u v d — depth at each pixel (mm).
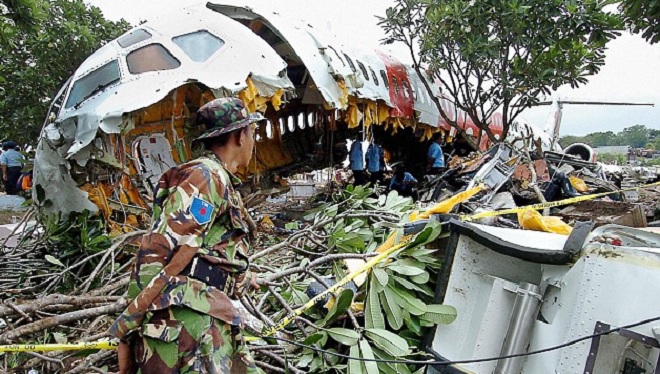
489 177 7281
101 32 16766
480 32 11617
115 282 4008
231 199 2221
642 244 2852
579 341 2537
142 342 2104
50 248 5648
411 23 12633
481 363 2906
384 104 11430
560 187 7777
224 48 7020
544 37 10898
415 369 3201
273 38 9625
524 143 8453
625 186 14234
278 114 11875
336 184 13102
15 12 7344
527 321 2812
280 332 3281
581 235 2713
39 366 3043
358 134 13125
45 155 6262
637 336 2369
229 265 2209
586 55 11773
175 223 2027
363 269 3361
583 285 2607
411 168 15914
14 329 2896
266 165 11500
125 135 6086
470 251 3215
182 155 6887
